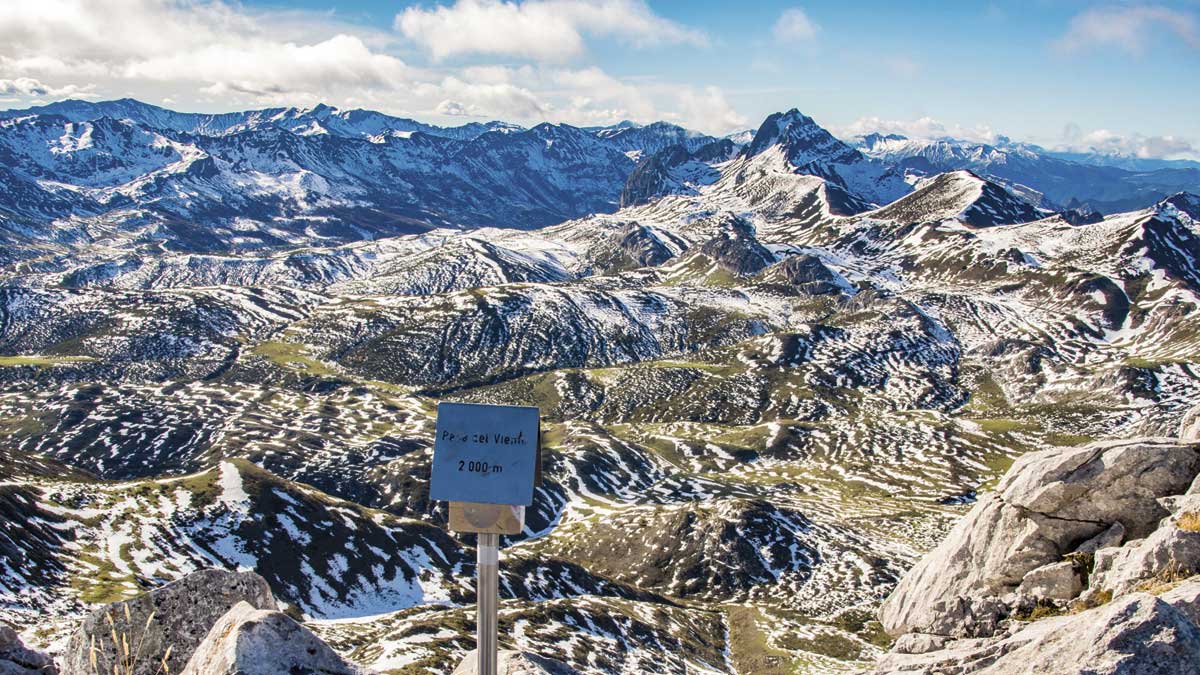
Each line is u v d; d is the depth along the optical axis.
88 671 20.53
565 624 115.81
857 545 178.75
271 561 130.38
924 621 37.38
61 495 135.62
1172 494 38.12
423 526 157.50
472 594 137.12
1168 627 16.27
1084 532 39.56
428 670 82.06
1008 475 45.72
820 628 136.62
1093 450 41.22
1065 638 17.66
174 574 120.00
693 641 126.19
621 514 197.38
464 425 13.38
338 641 98.00
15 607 95.94
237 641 15.05
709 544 174.75
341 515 148.62
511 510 13.24
